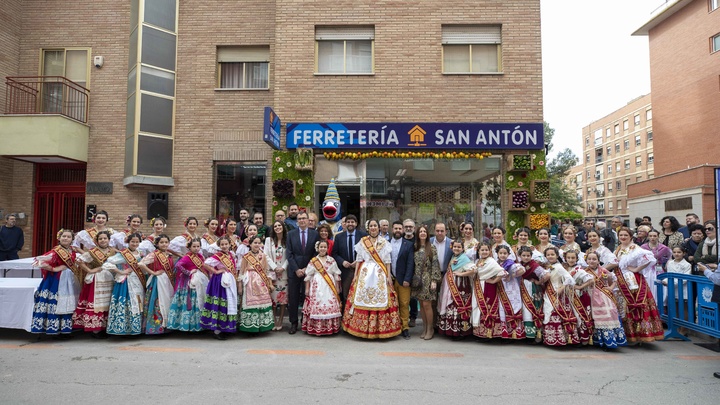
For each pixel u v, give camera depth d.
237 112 10.58
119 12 11.05
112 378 4.59
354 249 6.61
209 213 10.40
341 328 6.94
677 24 30.47
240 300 6.50
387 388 4.36
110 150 10.73
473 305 6.19
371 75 9.87
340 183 9.89
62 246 6.16
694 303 6.34
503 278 6.12
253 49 10.88
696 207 24.03
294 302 6.66
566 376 4.78
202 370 4.87
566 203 40.75
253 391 4.24
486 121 9.70
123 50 10.95
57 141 10.05
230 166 10.62
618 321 5.88
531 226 9.34
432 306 6.70
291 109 9.84
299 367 5.00
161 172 10.38
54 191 11.20
